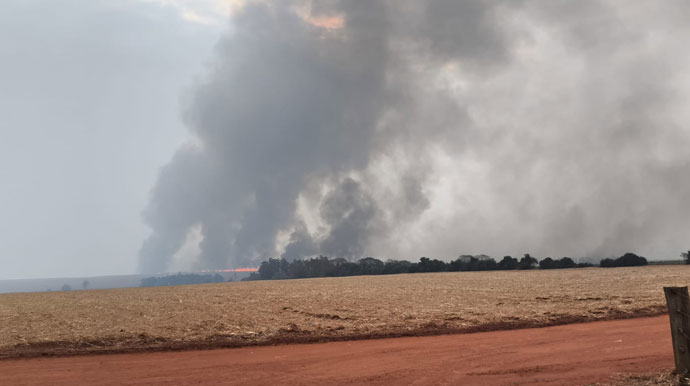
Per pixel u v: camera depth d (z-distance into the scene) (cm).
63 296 5288
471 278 7069
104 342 1908
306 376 1325
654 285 4216
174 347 1783
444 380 1243
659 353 1471
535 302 3128
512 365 1383
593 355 1480
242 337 1986
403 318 2483
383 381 1252
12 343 1897
